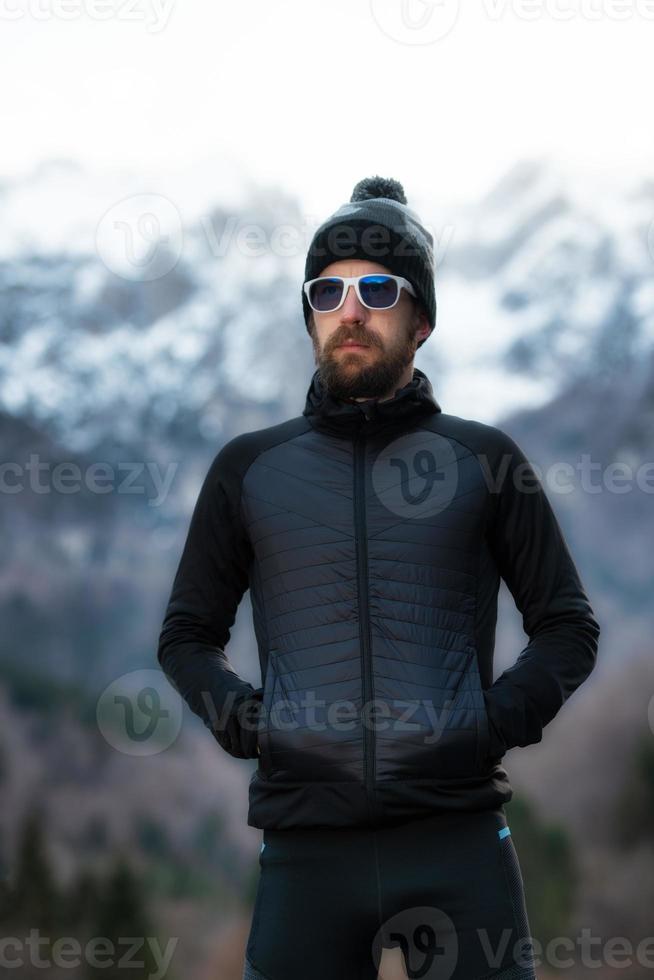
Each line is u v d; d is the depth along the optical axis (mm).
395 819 1528
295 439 1776
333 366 1758
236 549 1778
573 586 1735
